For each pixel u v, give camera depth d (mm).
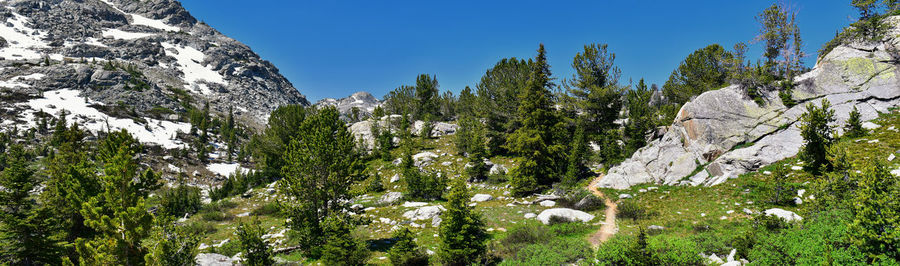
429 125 71312
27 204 22422
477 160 44281
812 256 11547
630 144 43656
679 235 19766
